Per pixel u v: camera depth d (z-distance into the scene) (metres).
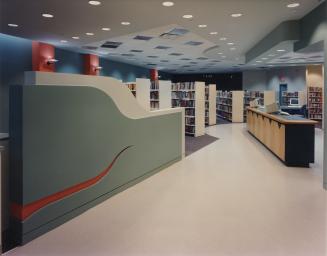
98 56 13.91
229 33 8.09
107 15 6.19
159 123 6.34
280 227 3.59
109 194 4.64
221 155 8.16
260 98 16.77
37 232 3.35
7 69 9.30
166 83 10.61
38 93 3.31
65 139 3.72
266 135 9.08
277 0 5.29
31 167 3.26
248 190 5.03
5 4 5.48
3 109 9.18
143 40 10.16
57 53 11.51
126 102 5.08
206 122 15.84
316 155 8.01
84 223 3.73
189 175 6.04
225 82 25.52
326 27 5.04
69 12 5.97
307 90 17.00
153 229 3.56
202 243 3.21
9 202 3.28
